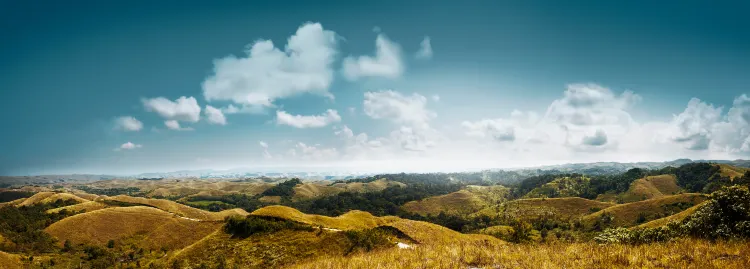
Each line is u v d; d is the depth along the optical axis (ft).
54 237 461.37
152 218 541.34
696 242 47.21
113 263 409.49
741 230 55.52
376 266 43.39
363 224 377.50
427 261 44.01
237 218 322.55
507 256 44.50
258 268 250.37
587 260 38.99
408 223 303.89
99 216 515.09
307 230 292.81
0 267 359.87
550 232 540.52
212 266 265.75
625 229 74.23
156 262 352.28
